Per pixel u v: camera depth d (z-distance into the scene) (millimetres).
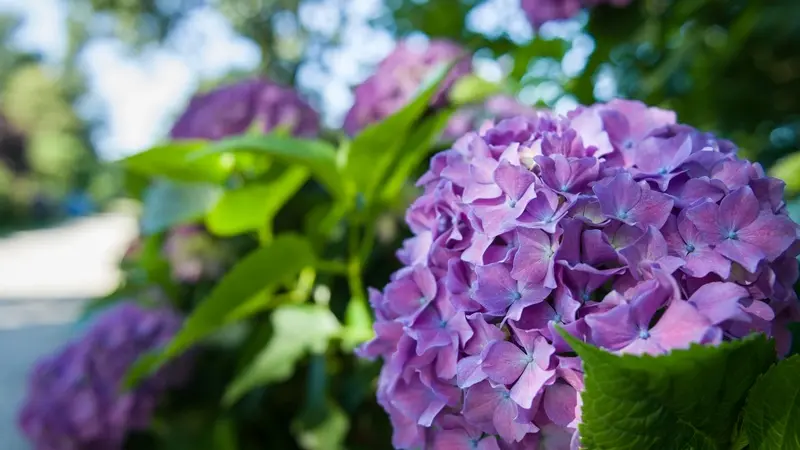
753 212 334
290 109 817
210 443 753
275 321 641
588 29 911
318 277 671
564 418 330
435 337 361
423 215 408
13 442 1766
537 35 937
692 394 305
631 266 325
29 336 3236
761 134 1019
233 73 1303
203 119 812
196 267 778
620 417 301
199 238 781
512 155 364
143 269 879
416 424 384
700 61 964
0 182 11977
